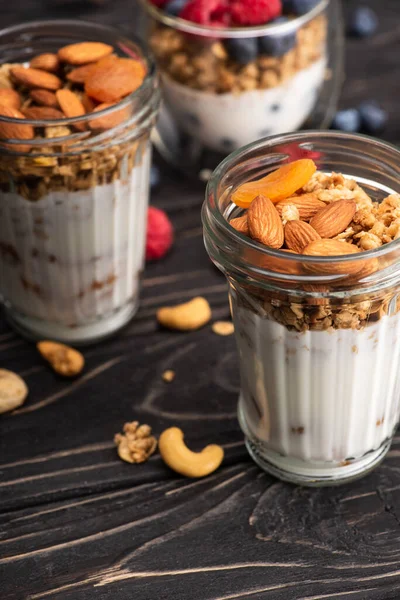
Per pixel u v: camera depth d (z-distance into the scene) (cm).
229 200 59
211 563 59
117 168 64
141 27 78
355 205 58
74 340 69
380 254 54
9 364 68
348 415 59
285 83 74
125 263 68
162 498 62
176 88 75
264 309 57
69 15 89
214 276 73
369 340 57
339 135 60
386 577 58
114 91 64
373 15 90
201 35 72
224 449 64
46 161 62
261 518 61
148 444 64
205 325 70
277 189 58
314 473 62
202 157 79
